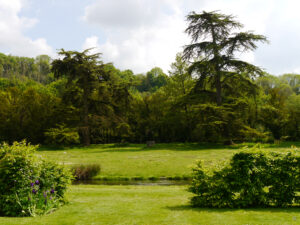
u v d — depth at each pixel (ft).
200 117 106.83
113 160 69.21
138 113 146.10
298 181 22.20
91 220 18.42
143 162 63.72
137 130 147.64
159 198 26.94
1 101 134.21
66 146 120.16
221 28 101.76
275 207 21.90
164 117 129.90
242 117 112.47
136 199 26.18
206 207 22.24
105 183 46.19
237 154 23.11
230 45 99.96
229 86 106.32
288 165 22.49
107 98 127.03
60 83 190.60
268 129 124.67
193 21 101.76
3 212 20.65
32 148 23.54
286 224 16.52
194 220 17.99
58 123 134.41
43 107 138.72
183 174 49.70
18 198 20.43
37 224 17.46
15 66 389.80
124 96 124.98
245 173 22.24
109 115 126.00
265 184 22.66
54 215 19.86
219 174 22.53
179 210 21.01
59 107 125.59
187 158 67.46
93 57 120.88
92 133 146.30
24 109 137.69
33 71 394.73
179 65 125.39
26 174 21.63
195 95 105.50
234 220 17.78
